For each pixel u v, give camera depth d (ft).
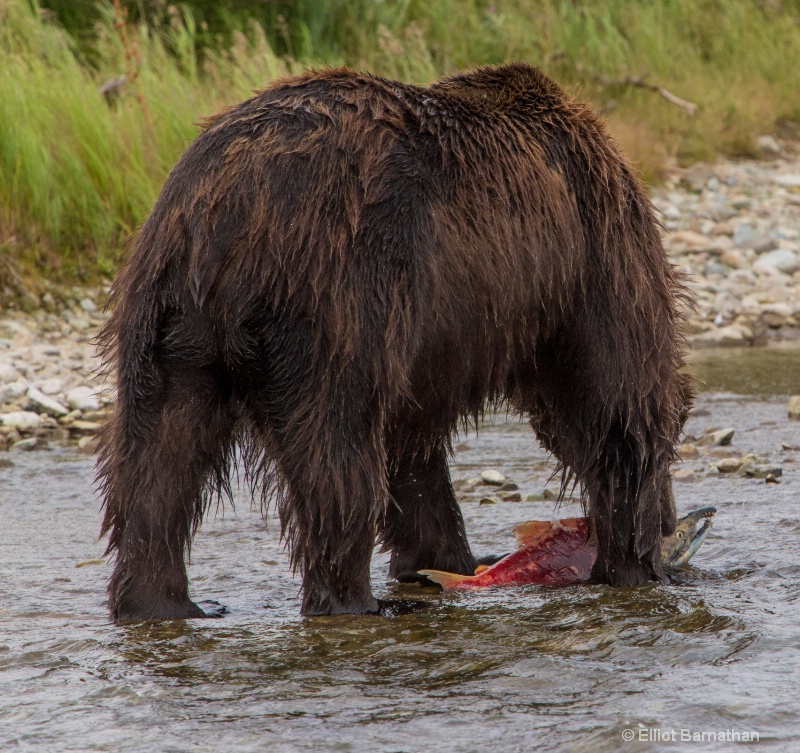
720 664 35.22
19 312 103.86
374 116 40.52
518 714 31.68
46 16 136.36
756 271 125.80
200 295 37.83
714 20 186.39
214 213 37.93
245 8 157.79
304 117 39.55
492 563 50.03
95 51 144.56
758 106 170.09
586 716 31.42
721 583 44.75
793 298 120.16
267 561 50.08
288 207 38.06
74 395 86.17
